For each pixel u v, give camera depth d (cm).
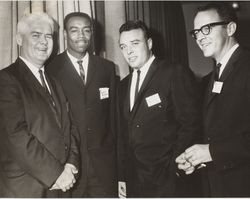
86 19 238
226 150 170
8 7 238
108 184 231
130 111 228
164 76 220
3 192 187
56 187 182
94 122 231
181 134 208
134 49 225
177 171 207
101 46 292
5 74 187
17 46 242
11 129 178
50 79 215
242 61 181
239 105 175
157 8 409
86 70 242
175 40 455
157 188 210
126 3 323
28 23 205
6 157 186
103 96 238
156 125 215
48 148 189
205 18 192
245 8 495
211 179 190
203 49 196
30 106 188
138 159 217
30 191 183
